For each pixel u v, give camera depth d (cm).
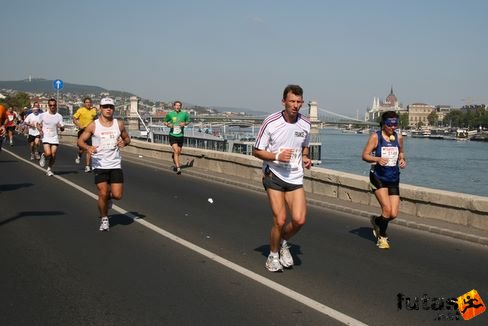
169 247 805
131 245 812
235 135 5138
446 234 937
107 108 889
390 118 807
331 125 13312
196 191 1450
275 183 657
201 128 5969
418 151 11375
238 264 718
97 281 634
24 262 708
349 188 1255
